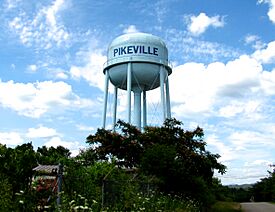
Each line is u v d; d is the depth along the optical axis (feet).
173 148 77.56
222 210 102.68
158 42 122.62
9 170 28.63
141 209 42.93
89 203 37.19
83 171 40.86
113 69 122.31
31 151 30.40
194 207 69.36
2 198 26.22
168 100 125.39
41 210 27.66
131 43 120.06
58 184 32.37
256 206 159.53
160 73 120.37
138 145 90.33
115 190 43.73
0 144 29.76
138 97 123.95
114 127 98.58
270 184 248.11
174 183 72.79
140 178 63.21
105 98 123.13
